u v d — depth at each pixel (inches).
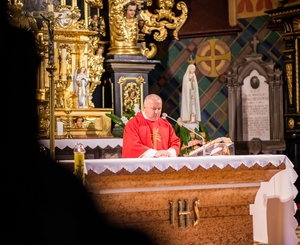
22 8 639.1
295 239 417.7
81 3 708.7
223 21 781.3
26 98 58.2
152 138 434.0
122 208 373.1
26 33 59.1
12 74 57.7
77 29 692.1
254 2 770.2
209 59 784.3
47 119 627.2
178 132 564.1
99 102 729.6
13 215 57.0
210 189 395.5
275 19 733.9
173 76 788.6
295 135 713.6
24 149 57.9
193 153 433.7
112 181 359.3
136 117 436.5
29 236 57.1
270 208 425.1
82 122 684.7
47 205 58.1
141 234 58.2
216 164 380.8
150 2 768.3
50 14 644.1
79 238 57.5
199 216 396.2
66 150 622.8
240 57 774.5
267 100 748.0
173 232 389.1
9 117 57.4
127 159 359.9
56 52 684.1
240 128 762.2
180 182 382.0
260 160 395.9
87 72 693.3
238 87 764.0
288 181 408.5
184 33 788.0
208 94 784.9
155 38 776.9
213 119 781.3
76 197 59.2
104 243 57.3
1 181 56.9
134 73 723.4
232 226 407.8
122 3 720.3
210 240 401.1
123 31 722.2
